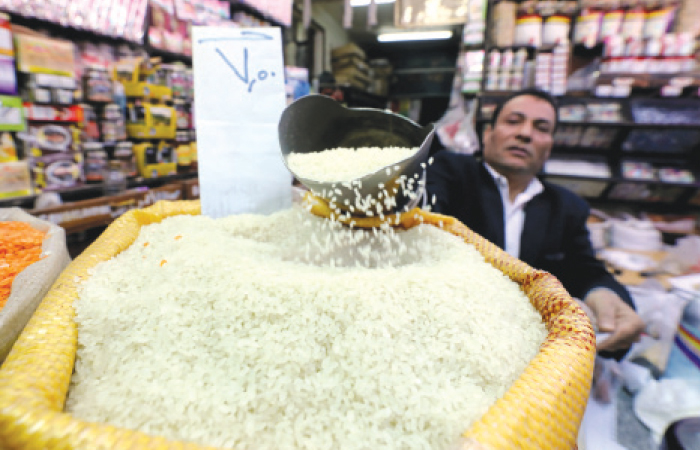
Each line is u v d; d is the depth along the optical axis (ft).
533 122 6.28
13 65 6.38
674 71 10.16
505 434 1.55
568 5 10.43
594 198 11.86
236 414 1.94
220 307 2.42
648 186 11.22
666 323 5.18
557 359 2.00
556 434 1.71
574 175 11.03
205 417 1.90
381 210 3.18
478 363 2.19
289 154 3.56
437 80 28.53
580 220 6.45
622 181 10.77
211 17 10.46
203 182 3.90
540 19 10.73
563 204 6.45
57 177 7.50
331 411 1.96
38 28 7.52
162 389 1.99
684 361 4.91
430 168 7.16
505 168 6.64
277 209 4.22
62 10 7.36
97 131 8.46
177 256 2.92
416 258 3.30
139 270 2.87
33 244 3.77
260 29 3.76
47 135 7.25
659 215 10.82
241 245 3.26
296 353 2.14
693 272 6.85
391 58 29.22
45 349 1.97
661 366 5.00
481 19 10.91
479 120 11.10
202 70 3.71
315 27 21.80
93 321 2.32
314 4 20.34
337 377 2.09
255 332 2.28
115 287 2.67
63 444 1.35
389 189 2.96
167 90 10.12
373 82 27.14
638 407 4.75
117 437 1.39
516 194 6.92
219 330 2.31
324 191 2.96
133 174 9.37
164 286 2.59
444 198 6.66
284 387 2.03
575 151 11.92
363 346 2.17
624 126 10.51
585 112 10.61
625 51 10.36
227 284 2.52
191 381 2.08
